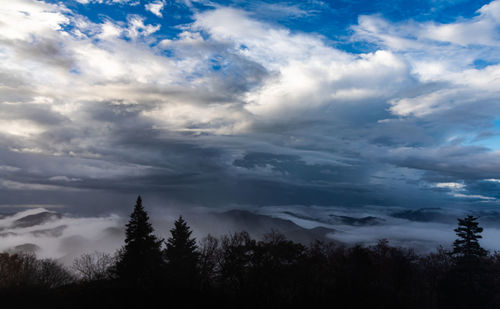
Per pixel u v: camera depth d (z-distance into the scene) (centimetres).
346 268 5769
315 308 5088
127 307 4253
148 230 6219
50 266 5066
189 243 6344
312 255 5919
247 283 5128
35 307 4019
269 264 5219
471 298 6197
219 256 5700
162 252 6241
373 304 5484
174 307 4422
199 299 4722
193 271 5531
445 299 6266
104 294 4516
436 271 6738
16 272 4659
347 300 5366
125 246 6072
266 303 5000
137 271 5562
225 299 4953
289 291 5262
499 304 6216
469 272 6419
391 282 6044
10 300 4081
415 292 6225
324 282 5497
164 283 5081
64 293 4500
